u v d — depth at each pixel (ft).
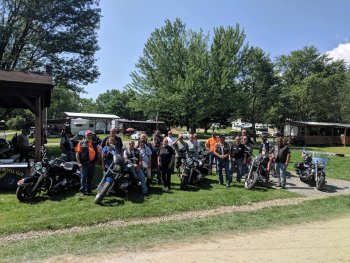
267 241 20.16
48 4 72.23
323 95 173.78
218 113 113.70
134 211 25.72
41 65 77.61
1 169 32.07
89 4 79.41
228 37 102.78
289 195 34.19
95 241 19.52
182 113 102.17
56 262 16.37
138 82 109.40
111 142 31.58
